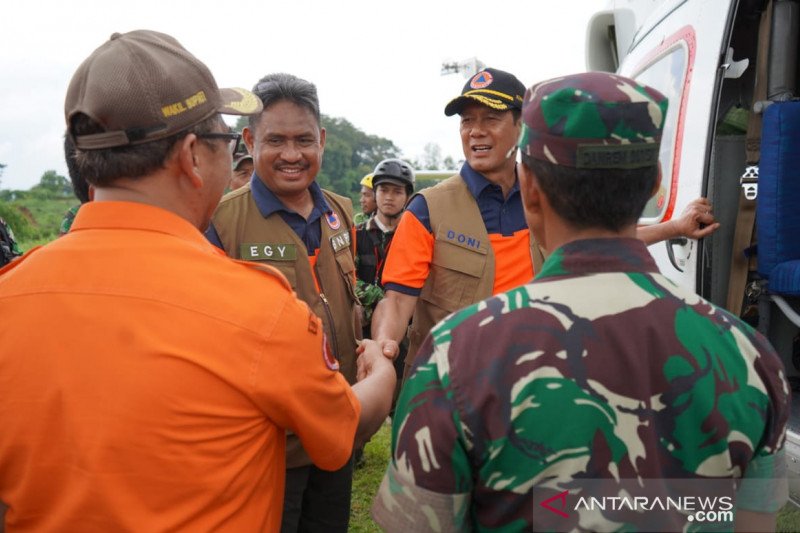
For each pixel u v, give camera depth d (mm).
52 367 1067
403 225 2254
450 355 984
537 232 1130
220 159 1270
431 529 986
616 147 959
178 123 1160
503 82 2145
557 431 927
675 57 2838
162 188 1188
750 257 2693
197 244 1192
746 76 2889
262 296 1156
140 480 1053
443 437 960
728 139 2762
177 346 1073
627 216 1011
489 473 964
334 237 2205
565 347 942
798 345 2723
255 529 1184
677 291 1020
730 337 1002
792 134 2504
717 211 2756
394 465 1022
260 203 2066
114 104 1110
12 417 1079
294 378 1152
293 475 1991
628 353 937
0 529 1142
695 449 946
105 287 1098
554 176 995
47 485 1076
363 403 1431
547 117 990
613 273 997
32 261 1165
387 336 2059
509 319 975
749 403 973
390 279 2207
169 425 1059
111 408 1046
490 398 938
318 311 2086
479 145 2186
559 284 1000
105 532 1052
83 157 1170
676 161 2686
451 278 2205
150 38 1189
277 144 2016
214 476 1102
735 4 2438
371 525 3285
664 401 941
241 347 1104
